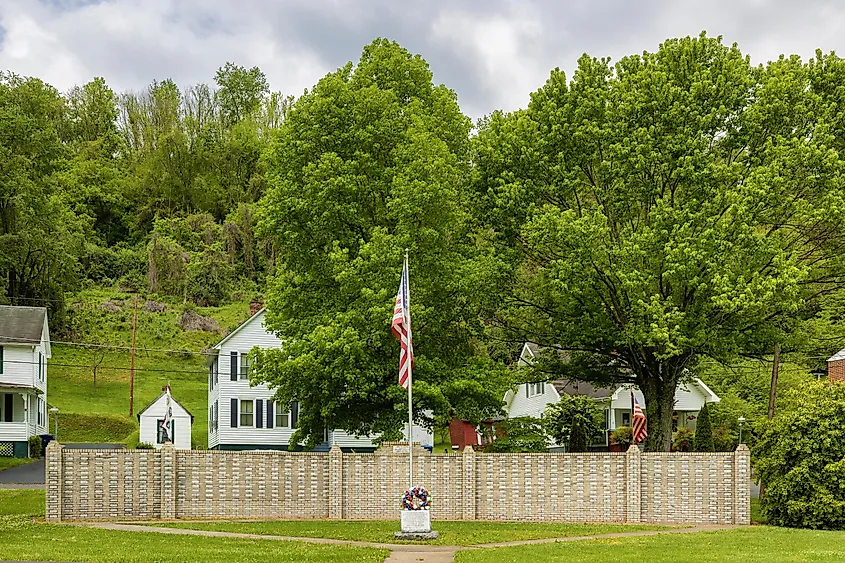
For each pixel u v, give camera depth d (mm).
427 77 38844
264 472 28703
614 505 28844
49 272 79250
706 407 47000
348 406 37062
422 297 33969
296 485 29000
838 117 35500
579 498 29047
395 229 34469
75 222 94625
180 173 120375
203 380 83812
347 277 33562
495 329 40094
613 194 35938
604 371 41062
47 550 19984
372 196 35969
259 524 26500
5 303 73438
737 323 35562
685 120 35562
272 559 18969
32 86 102750
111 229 116312
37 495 32062
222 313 96000
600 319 36250
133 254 107250
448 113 38250
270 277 39156
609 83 38344
